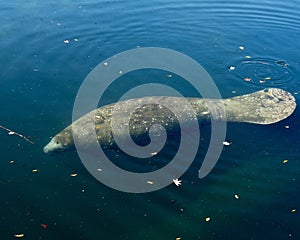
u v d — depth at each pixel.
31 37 16.50
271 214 9.25
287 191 9.88
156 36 16.98
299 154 11.00
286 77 14.52
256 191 9.86
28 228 8.69
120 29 17.36
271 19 18.92
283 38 17.27
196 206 9.45
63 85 13.50
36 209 9.16
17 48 15.70
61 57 15.19
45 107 12.39
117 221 8.98
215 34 17.41
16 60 14.90
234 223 9.02
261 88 13.82
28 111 12.19
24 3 19.86
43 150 10.80
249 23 18.48
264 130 11.85
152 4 19.94
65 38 16.50
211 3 20.36
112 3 19.97
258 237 8.67
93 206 9.31
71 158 10.70
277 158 10.86
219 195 9.73
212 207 9.42
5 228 8.66
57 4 19.77
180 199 9.62
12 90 13.16
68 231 8.66
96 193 9.66
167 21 18.25
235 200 9.62
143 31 17.31
